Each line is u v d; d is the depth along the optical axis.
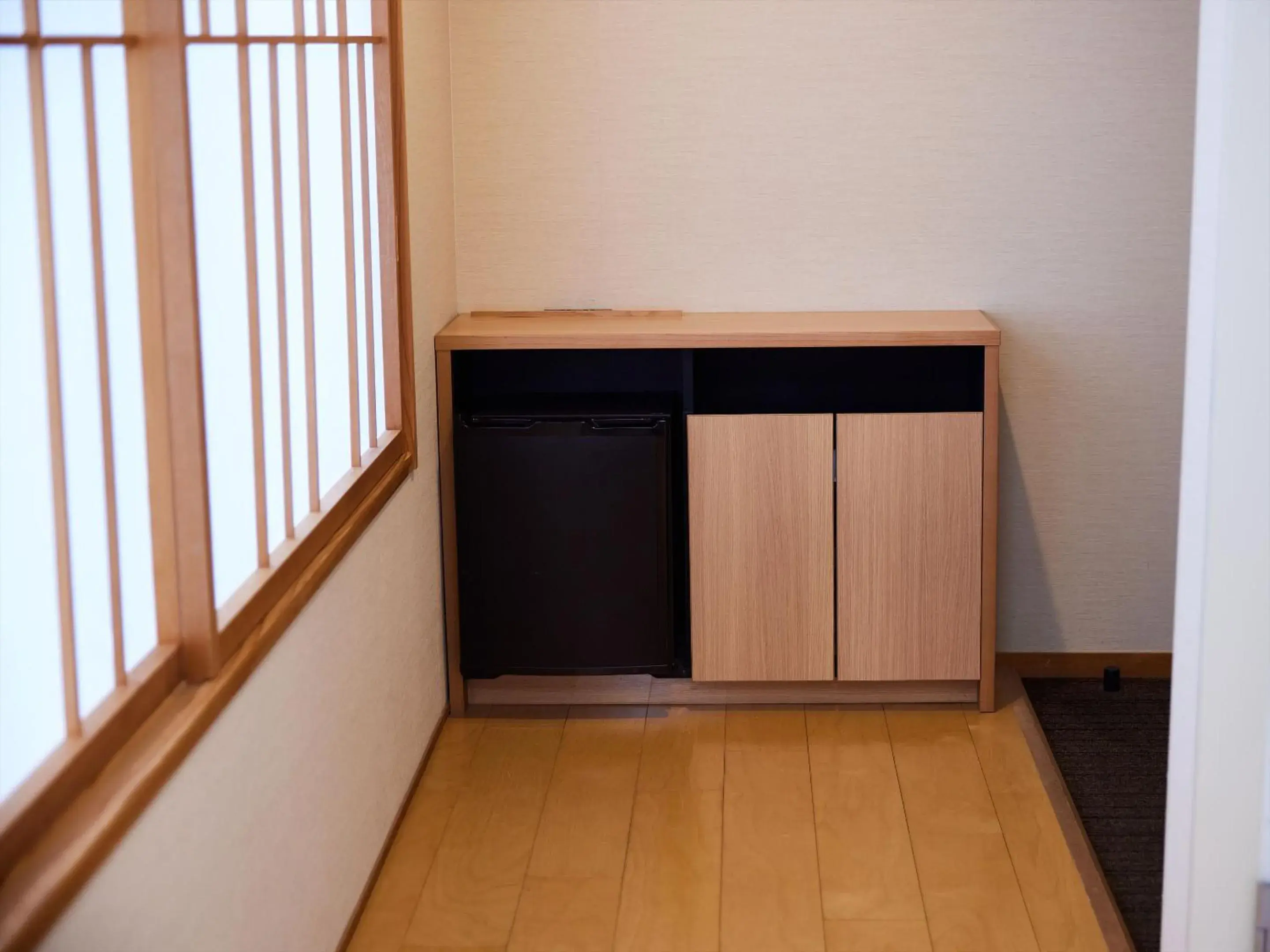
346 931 2.41
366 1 2.69
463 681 3.37
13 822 1.30
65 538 1.39
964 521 3.22
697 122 3.39
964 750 3.12
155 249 1.63
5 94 1.39
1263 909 2.06
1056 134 3.35
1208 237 1.92
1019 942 2.40
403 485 2.88
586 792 2.96
